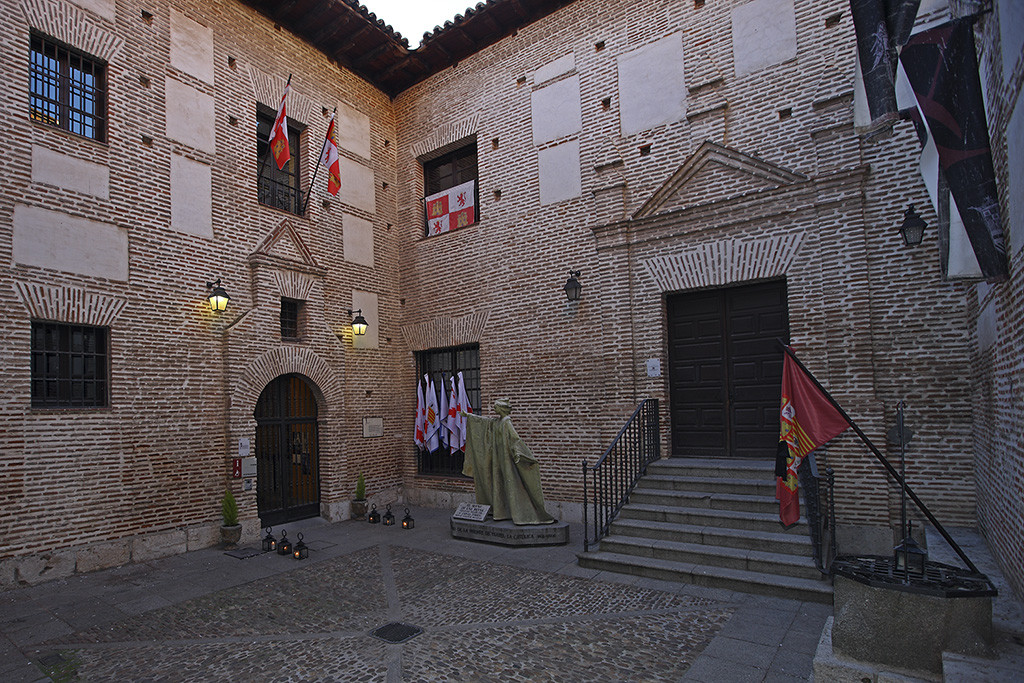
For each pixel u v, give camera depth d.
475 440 9.60
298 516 10.80
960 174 4.39
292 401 10.92
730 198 8.92
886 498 7.45
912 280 7.59
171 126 9.27
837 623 3.82
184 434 8.98
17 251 7.41
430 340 12.46
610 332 9.93
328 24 11.41
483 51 12.02
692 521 7.68
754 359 9.01
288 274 10.68
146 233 8.80
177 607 6.51
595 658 5.02
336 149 10.59
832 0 8.34
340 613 6.25
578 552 7.94
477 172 12.40
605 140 10.30
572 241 10.55
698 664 4.84
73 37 8.20
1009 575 4.87
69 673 4.99
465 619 5.97
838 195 8.07
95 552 7.82
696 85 9.38
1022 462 4.37
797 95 8.54
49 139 7.84
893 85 5.01
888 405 7.67
